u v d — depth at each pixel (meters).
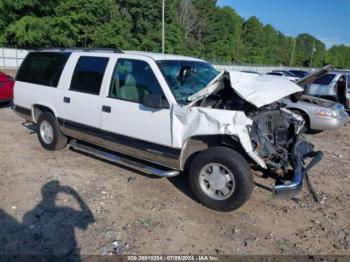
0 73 9.59
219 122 3.67
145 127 4.28
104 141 4.87
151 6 43.44
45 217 3.69
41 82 5.82
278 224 3.82
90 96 4.91
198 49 55.28
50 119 5.68
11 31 31.47
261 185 4.72
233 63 57.41
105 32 37.06
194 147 4.15
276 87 4.01
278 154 4.16
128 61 4.56
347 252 3.35
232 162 3.71
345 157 6.60
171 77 4.28
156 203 4.15
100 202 4.09
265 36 87.06
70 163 5.36
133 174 5.01
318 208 4.26
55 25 33.81
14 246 3.17
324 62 115.44
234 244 3.39
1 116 8.75
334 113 7.81
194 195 4.23
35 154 5.73
